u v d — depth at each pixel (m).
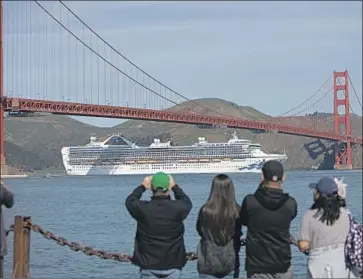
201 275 5.93
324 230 5.51
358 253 5.46
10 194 6.29
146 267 5.90
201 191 56.97
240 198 44.09
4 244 6.39
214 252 5.83
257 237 5.70
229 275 5.89
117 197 52.72
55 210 39.19
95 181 84.81
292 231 21.89
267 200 5.66
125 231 25.91
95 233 25.28
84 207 42.09
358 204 37.47
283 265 5.71
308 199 44.59
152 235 5.88
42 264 15.80
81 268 15.34
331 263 5.49
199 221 5.91
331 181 5.57
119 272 14.78
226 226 5.78
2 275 6.44
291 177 91.19
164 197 5.99
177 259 5.95
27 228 7.13
